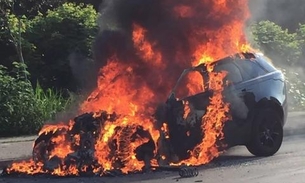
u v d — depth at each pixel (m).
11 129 17.55
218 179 10.16
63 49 21.11
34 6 24.83
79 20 21.41
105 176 10.58
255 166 11.40
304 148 13.85
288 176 10.26
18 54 19.75
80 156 10.76
